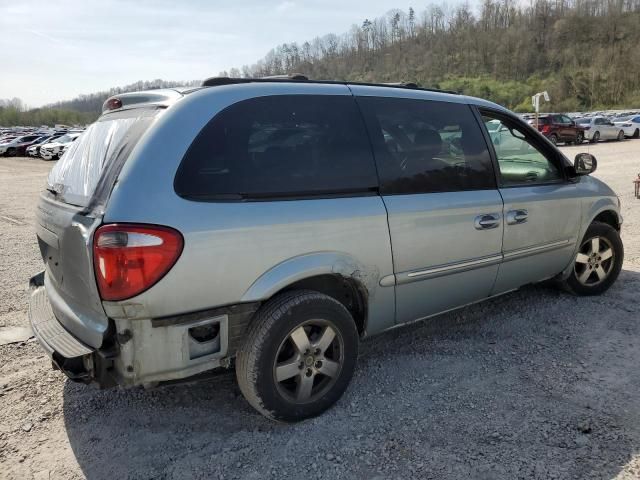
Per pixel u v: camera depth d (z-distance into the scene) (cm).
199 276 247
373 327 327
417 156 337
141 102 289
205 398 325
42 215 302
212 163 260
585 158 440
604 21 10575
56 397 328
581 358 363
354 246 299
